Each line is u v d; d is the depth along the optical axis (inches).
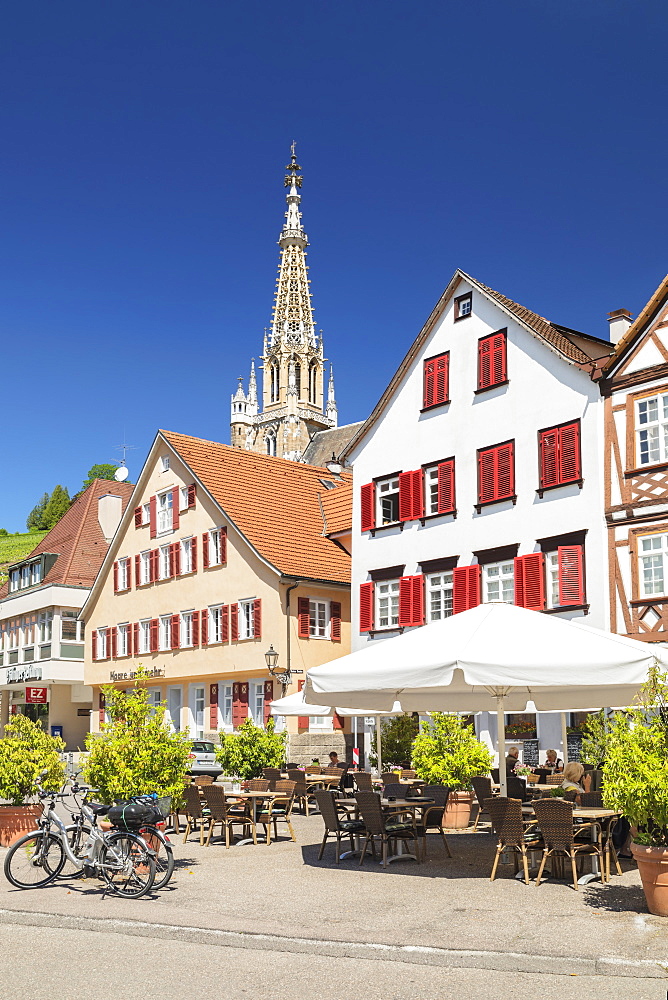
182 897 476.7
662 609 903.1
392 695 679.7
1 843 659.4
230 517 1407.5
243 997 313.1
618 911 419.5
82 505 2186.3
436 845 659.4
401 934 386.6
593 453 986.7
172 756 573.6
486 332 1133.1
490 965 346.3
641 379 950.4
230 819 676.7
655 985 315.6
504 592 1075.9
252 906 450.6
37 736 687.1
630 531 941.8
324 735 1321.4
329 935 386.0
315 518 1514.5
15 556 4763.8
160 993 318.7
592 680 478.6
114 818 496.7
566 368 1027.3
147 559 1631.4
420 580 1171.3
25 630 2085.4
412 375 1233.4
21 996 316.5
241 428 4781.0
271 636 1321.4
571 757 983.0
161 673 1540.4
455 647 515.8
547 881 501.4
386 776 815.7
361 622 1262.3
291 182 4675.2
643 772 404.2
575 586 981.2
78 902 468.1
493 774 803.4
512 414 1085.8
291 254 4630.9
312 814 927.7
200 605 1472.7
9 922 442.0
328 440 3818.9
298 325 4594.0
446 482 1160.2
